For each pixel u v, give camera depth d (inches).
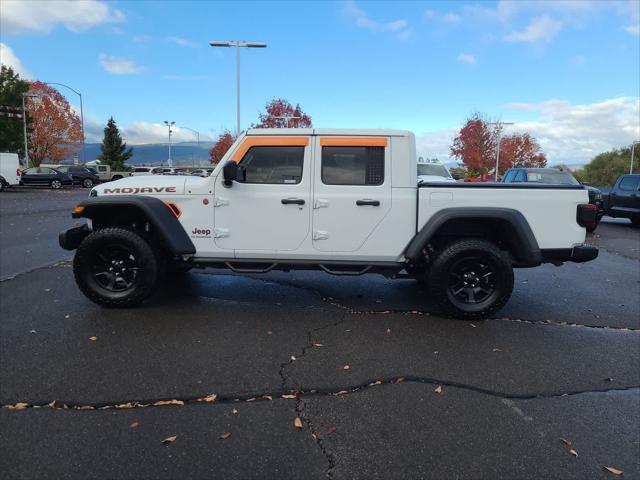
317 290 237.5
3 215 602.2
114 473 96.0
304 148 192.5
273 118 1688.0
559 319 200.8
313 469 98.8
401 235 192.7
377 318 195.8
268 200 193.5
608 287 261.4
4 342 161.5
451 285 194.7
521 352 162.9
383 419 118.3
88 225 208.1
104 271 198.2
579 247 191.8
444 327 186.5
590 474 99.0
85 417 116.0
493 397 130.6
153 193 196.4
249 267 201.6
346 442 108.4
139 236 194.7
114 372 140.5
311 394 130.4
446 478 96.9
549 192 190.9
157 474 96.0
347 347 163.8
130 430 111.0
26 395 126.0
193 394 128.6
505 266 188.7
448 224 199.3
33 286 234.4
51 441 106.0
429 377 142.2
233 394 129.2
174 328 178.1
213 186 194.5
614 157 2447.1
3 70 1765.5
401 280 261.6
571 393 134.1
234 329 178.9
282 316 195.5
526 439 111.0
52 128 2146.9
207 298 218.5
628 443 110.3
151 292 197.0
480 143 1705.2
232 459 101.3
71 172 1530.5
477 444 108.6
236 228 195.9
